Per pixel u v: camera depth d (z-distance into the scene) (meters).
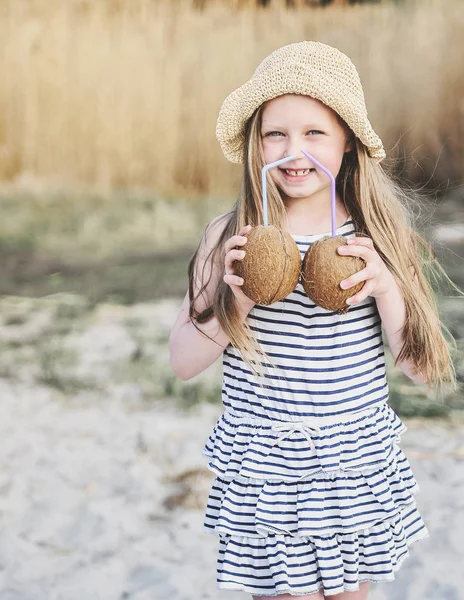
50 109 12.26
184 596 3.33
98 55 12.23
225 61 12.17
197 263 2.61
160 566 3.55
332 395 2.45
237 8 12.29
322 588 2.44
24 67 12.22
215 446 2.54
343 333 2.47
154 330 6.93
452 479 4.25
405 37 11.74
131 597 3.33
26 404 5.41
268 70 2.46
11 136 12.28
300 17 12.13
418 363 2.60
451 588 3.34
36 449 4.71
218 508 2.53
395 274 2.56
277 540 2.38
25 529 3.85
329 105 2.41
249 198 2.54
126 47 12.24
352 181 2.62
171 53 12.23
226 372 2.57
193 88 12.18
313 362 2.45
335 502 2.39
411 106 11.51
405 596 3.30
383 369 2.56
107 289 8.21
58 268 9.01
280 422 2.45
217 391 5.57
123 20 12.33
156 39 12.24
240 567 2.42
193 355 2.58
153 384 5.70
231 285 2.29
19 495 4.17
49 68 12.24
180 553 3.64
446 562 3.52
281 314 2.46
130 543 3.73
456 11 11.67
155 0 12.34
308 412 2.45
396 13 11.86
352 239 2.26
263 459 2.43
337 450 2.41
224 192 12.10
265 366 2.48
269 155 2.48
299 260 2.25
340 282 2.21
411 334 2.55
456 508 3.96
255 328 2.47
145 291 8.13
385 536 2.43
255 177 2.51
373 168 2.63
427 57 11.56
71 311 7.54
